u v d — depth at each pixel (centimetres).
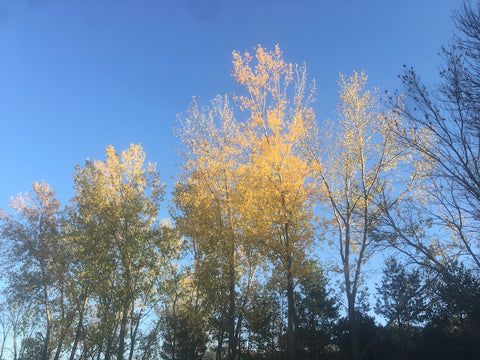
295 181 1389
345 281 1448
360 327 1464
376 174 1515
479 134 933
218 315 1717
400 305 1275
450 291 1103
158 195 2297
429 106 1012
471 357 1157
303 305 1603
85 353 2314
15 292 2295
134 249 2125
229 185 1669
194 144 1730
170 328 1994
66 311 2288
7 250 2378
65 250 2236
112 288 2119
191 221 1667
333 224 1548
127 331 2255
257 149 1486
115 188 2244
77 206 2345
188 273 1925
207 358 2070
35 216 2519
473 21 948
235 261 1670
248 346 1684
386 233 1230
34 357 2219
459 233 1087
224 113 1794
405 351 1286
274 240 1384
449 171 1009
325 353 1486
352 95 1639
